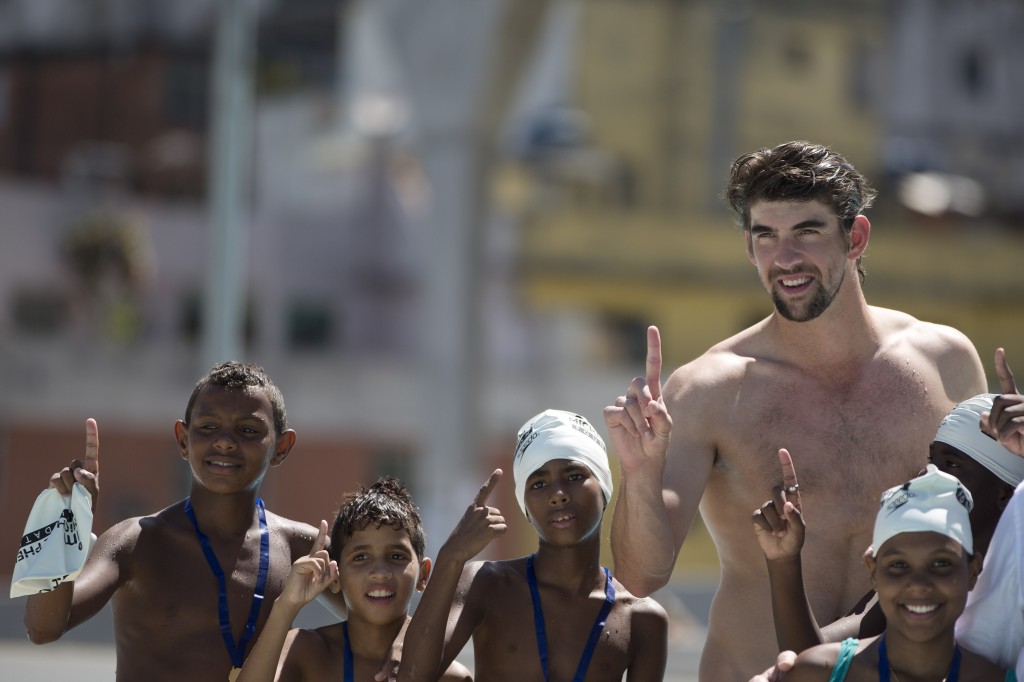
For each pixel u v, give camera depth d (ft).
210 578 47.60
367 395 358.84
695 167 423.64
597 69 421.59
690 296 407.23
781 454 43.73
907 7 456.04
